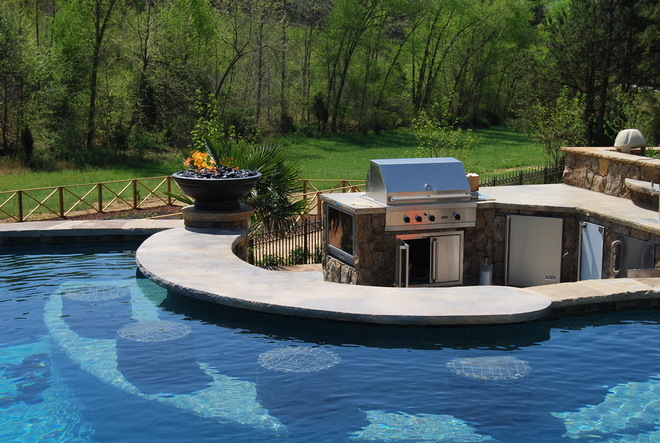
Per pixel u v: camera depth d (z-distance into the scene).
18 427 5.73
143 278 10.49
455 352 7.32
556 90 34.38
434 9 63.31
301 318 7.99
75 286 9.98
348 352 7.30
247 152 13.78
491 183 22.59
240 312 8.41
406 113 64.75
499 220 11.80
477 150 49.81
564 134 28.89
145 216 20.77
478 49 68.00
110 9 41.22
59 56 39.66
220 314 8.54
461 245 11.25
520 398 6.19
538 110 30.09
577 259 11.59
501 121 73.00
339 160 45.12
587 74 33.53
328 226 12.01
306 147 52.09
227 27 48.19
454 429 5.61
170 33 42.66
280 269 13.50
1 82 36.94
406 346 7.48
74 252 12.43
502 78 71.88
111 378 6.62
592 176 13.04
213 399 6.16
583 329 8.08
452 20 66.06
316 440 5.45
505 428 5.64
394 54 66.31
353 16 58.16
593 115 32.84
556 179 25.70
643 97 33.00
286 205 14.08
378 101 64.06
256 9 48.47
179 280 8.99
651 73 32.72
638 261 10.18
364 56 61.59
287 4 56.75
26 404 6.13
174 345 7.49
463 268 11.62
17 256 12.12
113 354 7.23
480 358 7.15
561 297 8.40
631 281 9.16
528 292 8.58
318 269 13.48
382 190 10.85
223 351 7.32
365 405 6.04
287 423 5.71
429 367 6.89
